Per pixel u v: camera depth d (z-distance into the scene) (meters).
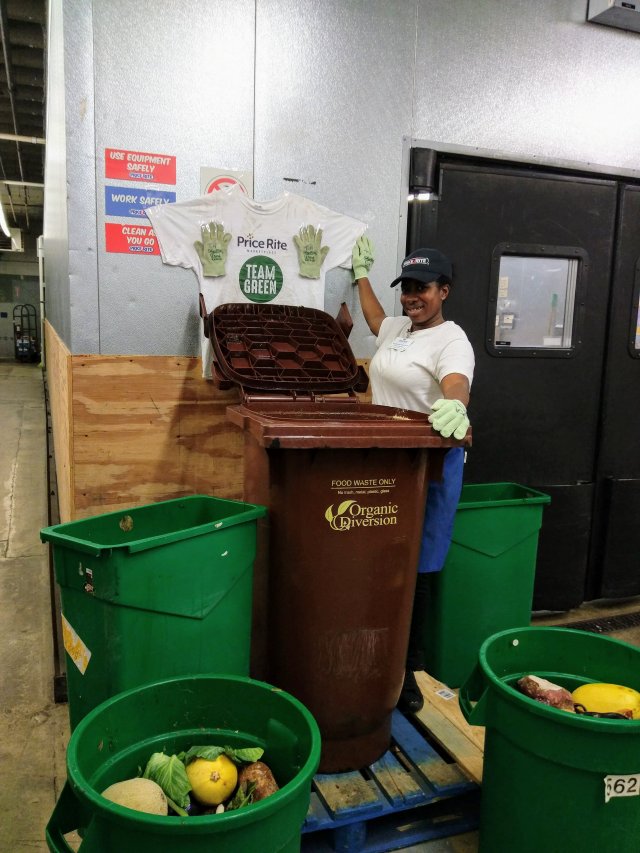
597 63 3.13
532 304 3.24
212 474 2.67
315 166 2.70
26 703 2.47
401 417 1.99
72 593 1.61
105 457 2.51
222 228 2.56
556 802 1.43
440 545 2.16
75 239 2.39
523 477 3.32
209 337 2.36
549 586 3.37
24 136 9.73
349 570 1.76
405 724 2.11
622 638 3.14
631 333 3.38
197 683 1.51
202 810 1.40
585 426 3.39
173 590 1.60
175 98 2.45
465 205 3.03
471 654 2.60
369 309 2.71
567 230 3.21
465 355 2.06
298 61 2.60
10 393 11.89
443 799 1.83
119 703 1.42
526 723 1.45
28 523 4.72
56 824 1.23
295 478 1.72
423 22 2.78
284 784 1.43
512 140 3.02
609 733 1.35
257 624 1.96
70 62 2.30
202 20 2.44
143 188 2.45
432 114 2.86
